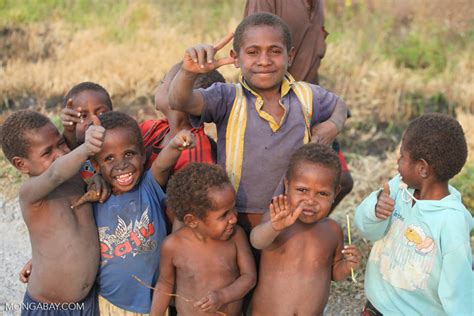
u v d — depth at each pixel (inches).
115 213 126.3
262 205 127.6
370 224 121.5
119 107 279.1
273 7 159.8
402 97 275.1
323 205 117.5
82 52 325.7
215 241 122.2
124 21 356.2
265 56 121.9
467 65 297.7
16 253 192.5
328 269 125.2
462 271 112.6
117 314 129.8
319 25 165.8
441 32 320.8
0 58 325.7
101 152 122.9
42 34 349.7
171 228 134.3
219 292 119.1
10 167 235.3
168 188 120.1
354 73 294.0
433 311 118.9
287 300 122.2
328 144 130.0
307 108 128.1
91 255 124.5
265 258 124.9
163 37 334.6
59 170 114.9
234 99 126.6
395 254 120.5
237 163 126.3
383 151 248.8
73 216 124.3
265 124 125.3
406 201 120.7
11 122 123.0
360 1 346.9
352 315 163.0
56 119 253.9
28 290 128.2
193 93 121.0
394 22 336.2
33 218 123.0
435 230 114.5
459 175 212.1
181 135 119.5
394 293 120.8
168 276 124.5
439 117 117.3
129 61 309.7
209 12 366.0
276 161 125.8
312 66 165.8
